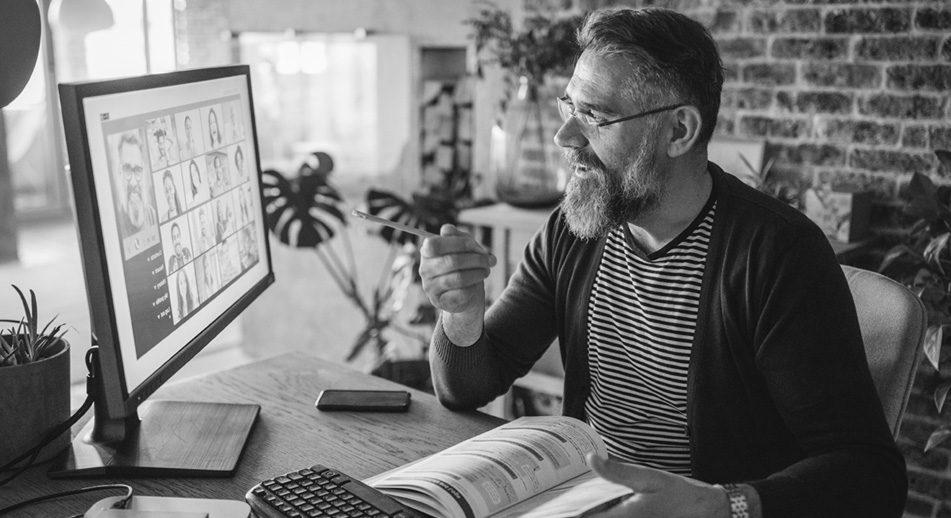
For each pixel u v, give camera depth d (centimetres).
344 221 336
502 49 307
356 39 385
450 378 144
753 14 276
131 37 408
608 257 148
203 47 425
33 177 572
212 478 118
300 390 153
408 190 383
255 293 151
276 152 418
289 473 113
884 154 259
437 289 132
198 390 152
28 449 119
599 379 151
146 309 114
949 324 231
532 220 280
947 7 243
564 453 117
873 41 256
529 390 321
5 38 123
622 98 131
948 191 241
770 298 128
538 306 160
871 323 139
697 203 138
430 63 366
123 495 112
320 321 425
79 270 503
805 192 259
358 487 108
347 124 396
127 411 108
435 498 104
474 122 353
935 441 234
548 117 309
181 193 125
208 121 134
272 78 412
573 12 308
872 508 110
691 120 132
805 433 121
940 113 249
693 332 138
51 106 566
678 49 130
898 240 260
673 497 100
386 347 385
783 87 274
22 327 130
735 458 138
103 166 105
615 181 135
